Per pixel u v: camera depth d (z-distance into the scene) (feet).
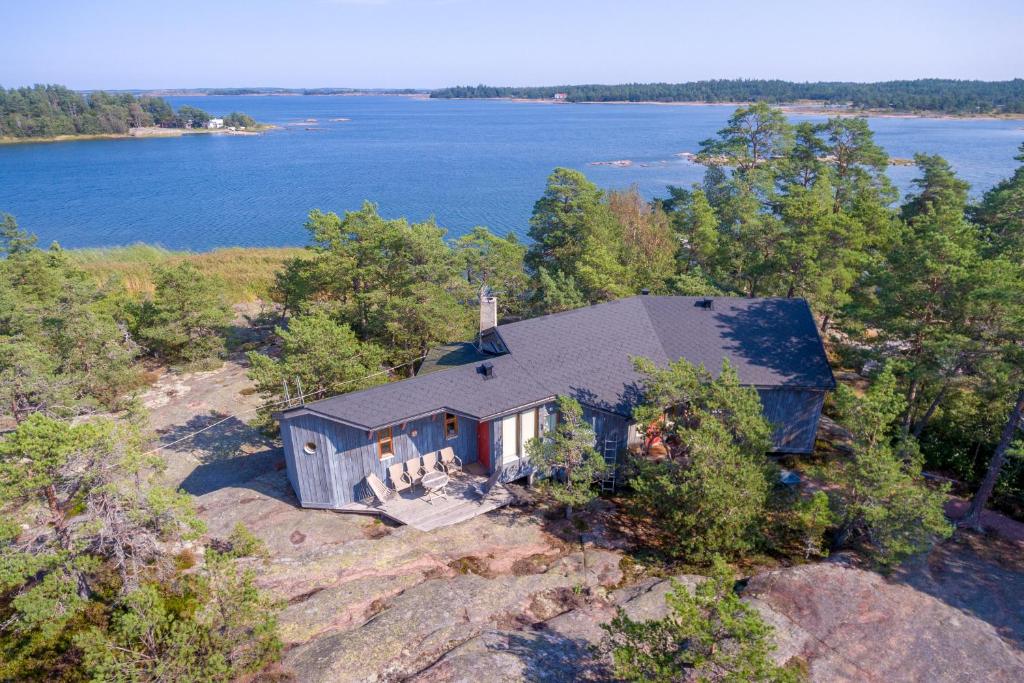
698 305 96.58
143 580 57.26
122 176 457.27
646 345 89.40
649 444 83.30
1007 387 73.36
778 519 73.92
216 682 45.24
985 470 86.22
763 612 56.18
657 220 155.43
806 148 191.21
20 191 394.73
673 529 66.49
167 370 124.47
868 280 106.11
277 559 62.95
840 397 67.77
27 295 124.26
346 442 71.41
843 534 68.85
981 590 61.98
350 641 51.55
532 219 150.20
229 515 71.26
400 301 104.99
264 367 85.61
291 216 322.75
